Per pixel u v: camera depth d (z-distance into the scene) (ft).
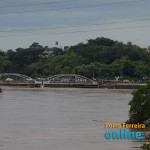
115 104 517.55
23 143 291.17
